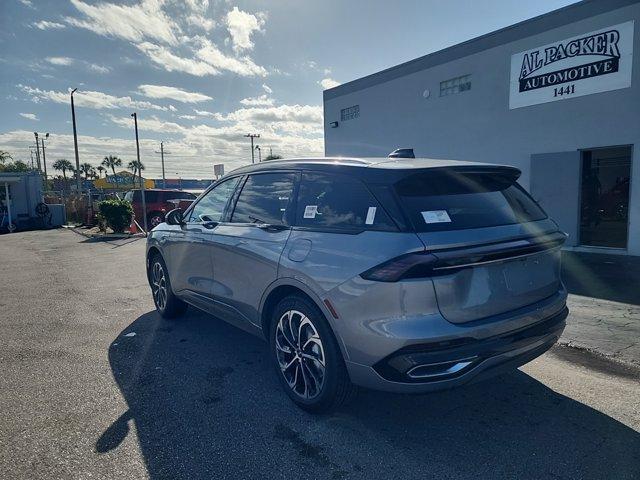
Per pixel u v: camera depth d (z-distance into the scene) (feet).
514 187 11.31
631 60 31.17
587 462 8.61
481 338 8.73
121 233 59.16
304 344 10.52
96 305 20.85
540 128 36.86
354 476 8.27
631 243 32.24
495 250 8.75
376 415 10.50
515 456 8.84
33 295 23.31
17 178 77.20
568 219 35.68
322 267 9.70
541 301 10.08
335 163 10.81
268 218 12.16
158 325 17.46
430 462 8.67
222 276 13.50
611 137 32.63
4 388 11.97
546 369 13.01
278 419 10.30
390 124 51.47
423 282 8.29
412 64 47.96
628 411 10.54
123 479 8.16
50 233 66.23
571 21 34.01
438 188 9.75
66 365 13.51
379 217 9.22
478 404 10.99
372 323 8.70
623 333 15.88
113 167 290.76
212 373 12.85
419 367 8.36
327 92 60.85
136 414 10.53
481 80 41.11
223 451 9.04
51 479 8.16
